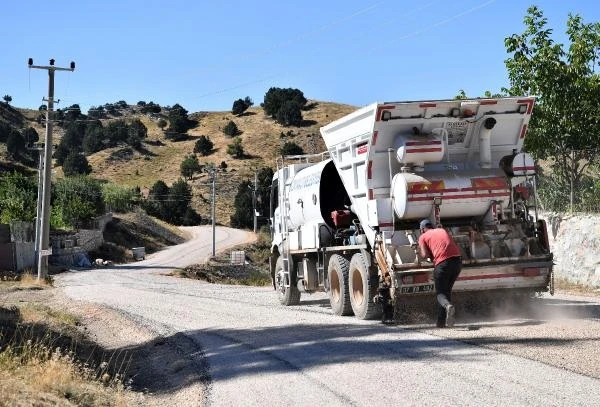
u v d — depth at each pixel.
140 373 10.54
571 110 18.66
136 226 96.31
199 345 11.41
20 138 139.38
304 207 15.87
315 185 15.11
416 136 11.97
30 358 9.45
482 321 11.63
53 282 37.91
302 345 10.19
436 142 11.79
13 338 12.34
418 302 11.83
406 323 11.81
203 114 190.62
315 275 15.65
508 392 6.53
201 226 117.62
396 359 8.47
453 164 12.20
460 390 6.73
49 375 8.24
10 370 8.71
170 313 16.89
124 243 88.00
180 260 71.31
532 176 11.97
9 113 186.88
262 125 171.62
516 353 8.33
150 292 25.61
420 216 11.70
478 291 11.59
